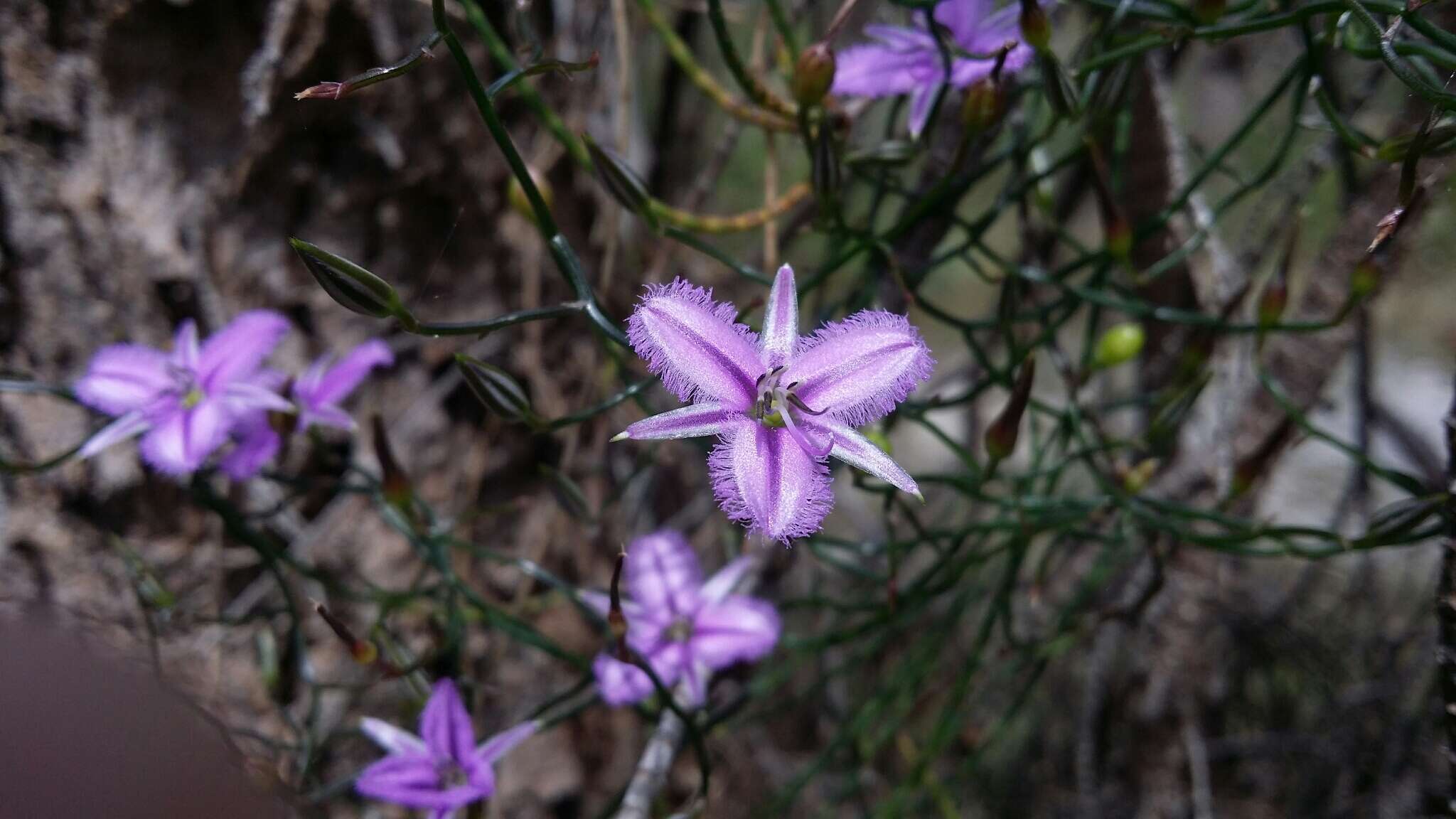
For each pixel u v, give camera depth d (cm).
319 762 15
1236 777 20
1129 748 19
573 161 17
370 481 13
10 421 14
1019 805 21
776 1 13
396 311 10
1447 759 11
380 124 16
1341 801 18
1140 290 17
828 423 10
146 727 5
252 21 15
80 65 14
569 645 18
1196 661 18
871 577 14
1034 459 14
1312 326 12
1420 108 14
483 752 12
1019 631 21
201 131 15
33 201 14
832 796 20
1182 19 12
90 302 15
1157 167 16
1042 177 13
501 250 17
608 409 12
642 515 20
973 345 13
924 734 21
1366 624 20
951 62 12
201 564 15
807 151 12
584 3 17
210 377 12
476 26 12
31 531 14
